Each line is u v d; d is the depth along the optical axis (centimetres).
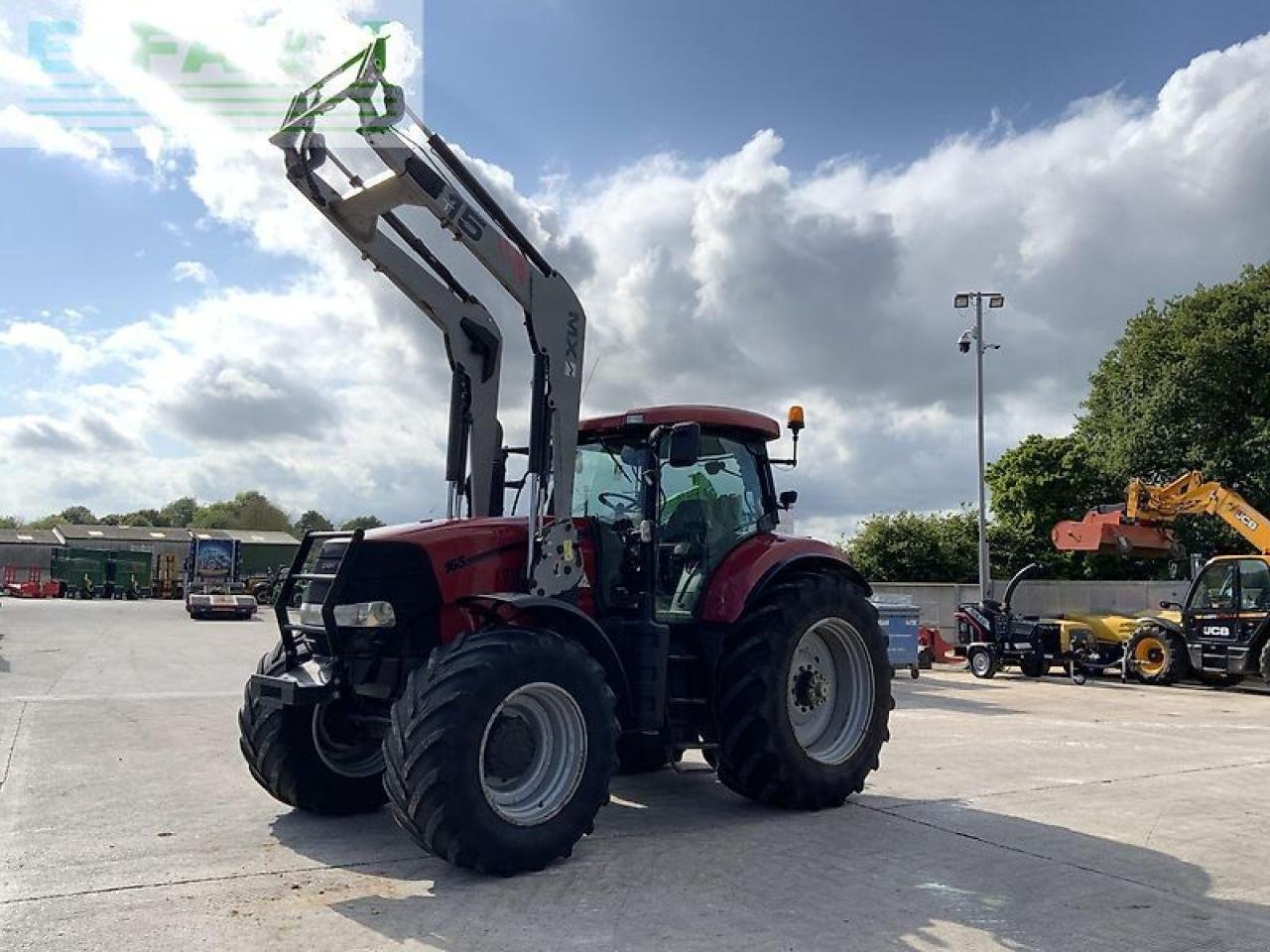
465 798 458
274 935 398
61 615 3212
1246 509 1723
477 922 414
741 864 505
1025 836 568
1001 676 1808
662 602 618
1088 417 3173
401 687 536
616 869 494
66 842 535
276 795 587
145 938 394
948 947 396
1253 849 546
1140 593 2278
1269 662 1494
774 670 605
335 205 573
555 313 584
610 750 507
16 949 382
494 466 646
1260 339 2617
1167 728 1048
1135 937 411
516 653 480
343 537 547
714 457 666
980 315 2220
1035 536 2927
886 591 2445
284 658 581
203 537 3991
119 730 919
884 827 585
